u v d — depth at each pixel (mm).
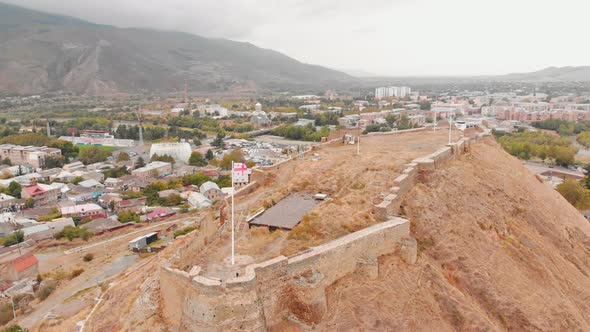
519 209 61625
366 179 56156
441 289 43875
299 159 71062
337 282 41000
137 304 46156
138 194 155250
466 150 71062
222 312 33188
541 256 53906
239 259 39969
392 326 38625
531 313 45219
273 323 36594
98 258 99062
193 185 166125
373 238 43844
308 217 46594
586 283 54312
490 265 48875
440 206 53438
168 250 58250
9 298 80812
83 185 167750
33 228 118000
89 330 46938
